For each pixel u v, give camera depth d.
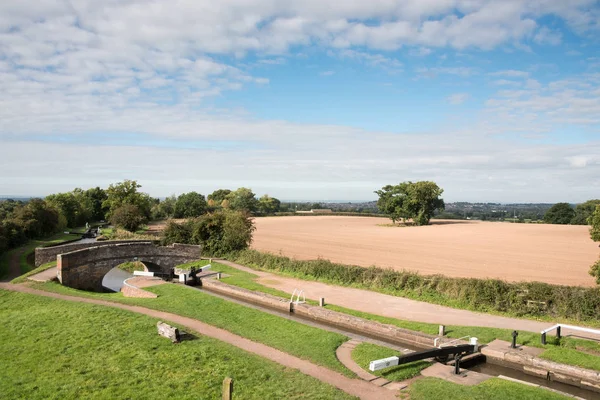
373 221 130.62
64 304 30.33
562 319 26.67
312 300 32.97
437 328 25.45
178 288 36.41
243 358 20.41
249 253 51.25
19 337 24.20
